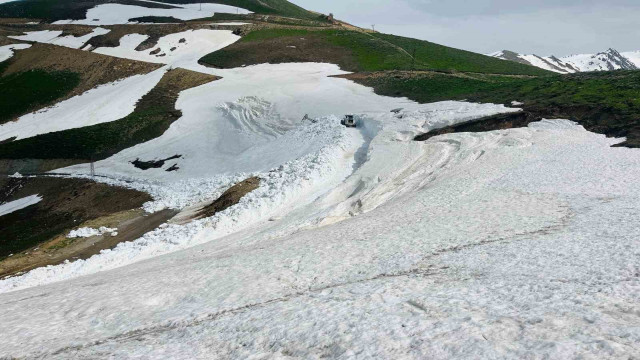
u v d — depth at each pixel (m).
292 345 11.66
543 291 13.00
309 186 44.62
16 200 67.44
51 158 78.44
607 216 21.97
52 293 23.12
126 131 85.56
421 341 10.58
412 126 55.16
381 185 40.66
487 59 135.00
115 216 47.41
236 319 14.16
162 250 36.38
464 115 55.06
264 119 81.31
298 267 20.22
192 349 12.50
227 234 37.78
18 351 14.22
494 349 9.70
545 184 31.72
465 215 26.36
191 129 83.56
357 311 13.09
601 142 43.44
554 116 52.62
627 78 61.91
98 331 15.41
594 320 10.50
